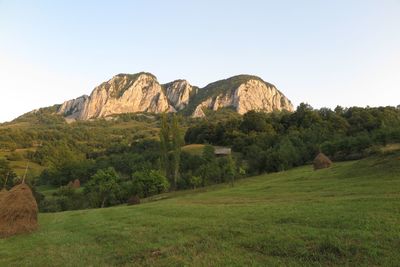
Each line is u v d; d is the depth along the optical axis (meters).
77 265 14.37
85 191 82.62
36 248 19.38
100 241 19.27
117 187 78.38
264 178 70.50
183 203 39.34
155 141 147.88
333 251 12.19
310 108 146.50
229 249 13.98
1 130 190.25
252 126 139.00
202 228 18.44
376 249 11.70
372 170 38.31
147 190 79.06
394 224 14.49
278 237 14.42
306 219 17.30
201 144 140.12
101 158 133.75
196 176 84.00
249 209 24.23
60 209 78.06
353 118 122.44
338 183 36.84
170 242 16.30
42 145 170.38
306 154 89.31
